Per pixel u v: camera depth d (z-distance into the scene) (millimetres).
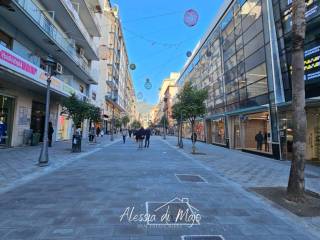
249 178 9820
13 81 16344
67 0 21250
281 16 16141
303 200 6578
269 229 4750
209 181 8883
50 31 19062
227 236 4355
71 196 6434
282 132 16250
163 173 10000
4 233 4191
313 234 4609
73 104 17500
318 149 15422
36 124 22016
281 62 16219
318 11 12938
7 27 16344
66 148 19344
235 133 24250
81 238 4078
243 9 21938
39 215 5055
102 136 43000
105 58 40406
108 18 50375
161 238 4184
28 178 8508
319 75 13109
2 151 15125
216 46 29547
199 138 37656
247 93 21203
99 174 9445
